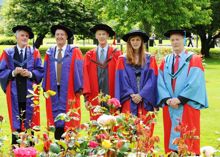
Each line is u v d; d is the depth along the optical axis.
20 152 3.18
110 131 3.78
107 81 6.57
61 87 6.73
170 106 5.80
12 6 33.28
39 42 33.66
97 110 4.36
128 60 6.24
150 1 26.61
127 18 27.17
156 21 26.58
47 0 31.69
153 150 3.57
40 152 3.46
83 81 6.64
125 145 3.45
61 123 6.61
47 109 6.81
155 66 6.23
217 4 31.02
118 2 27.14
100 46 6.70
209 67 24.52
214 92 14.53
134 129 3.85
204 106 5.77
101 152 3.35
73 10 32.09
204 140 7.85
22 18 32.50
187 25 27.97
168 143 5.84
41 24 31.45
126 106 6.15
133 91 6.17
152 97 6.11
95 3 29.16
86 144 3.61
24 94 6.67
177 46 5.85
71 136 3.67
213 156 3.41
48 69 6.80
